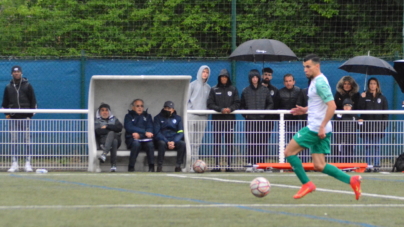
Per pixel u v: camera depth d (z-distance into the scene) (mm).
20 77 36344
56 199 21312
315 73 22438
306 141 22250
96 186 25422
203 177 30078
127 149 35750
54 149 35062
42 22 50750
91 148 34562
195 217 17672
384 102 38188
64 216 17672
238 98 37000
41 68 41781
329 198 22469
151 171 35031
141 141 35031
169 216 17812
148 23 52062
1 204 20062
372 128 36219
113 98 36750
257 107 36875
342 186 26641
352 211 19266
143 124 35500
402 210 19594
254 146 35719
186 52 51188
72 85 42062
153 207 19531
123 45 51219
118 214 18094
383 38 52156
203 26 52406
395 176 31875
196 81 38594
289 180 29062
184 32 51938
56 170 35031
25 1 52656
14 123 34719
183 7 52969
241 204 20469
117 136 35031
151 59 43125
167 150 35812
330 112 21797
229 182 27578
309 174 32688
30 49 49906
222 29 52969
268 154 35719
